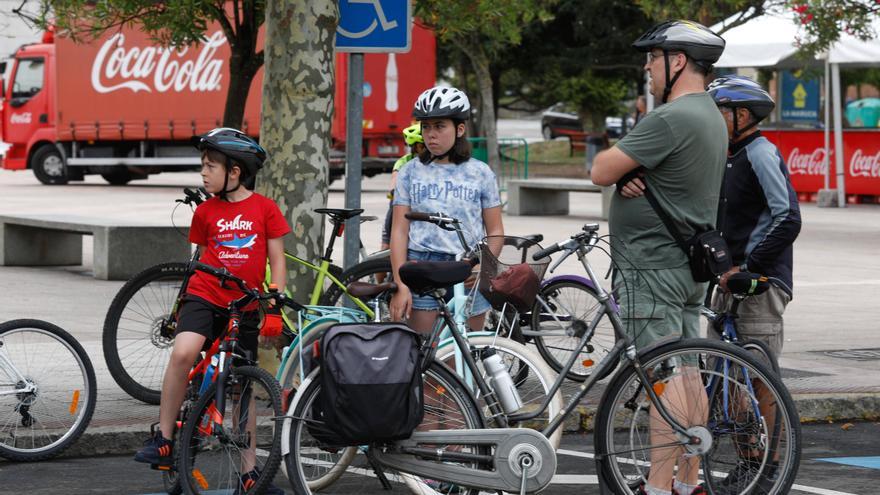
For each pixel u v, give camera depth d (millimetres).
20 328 12203
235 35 22828
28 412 12250
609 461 9875
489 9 23391
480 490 9844
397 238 11727
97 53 53406
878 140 45844
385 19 13859
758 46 43281
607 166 9859
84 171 55688
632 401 9883
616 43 70188
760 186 11281
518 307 10609
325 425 9516
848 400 14945
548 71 74812
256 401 10211
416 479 10062
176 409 10648
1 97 55812
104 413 13539
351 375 9359
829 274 27141
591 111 87750
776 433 9641
